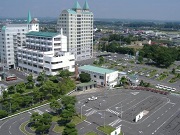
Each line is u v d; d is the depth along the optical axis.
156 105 113.25
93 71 148.25
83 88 134.75
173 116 100.69
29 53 171.62
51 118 88.69
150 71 185.12
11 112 101.00
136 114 102.06
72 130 76.56
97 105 111.38
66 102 97.12
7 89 125.38
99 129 87.12
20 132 84.00
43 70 151.50
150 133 85.19
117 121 94.56
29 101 107.25
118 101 117.50
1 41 182.12
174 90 137.12
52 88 118.12
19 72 172.88
